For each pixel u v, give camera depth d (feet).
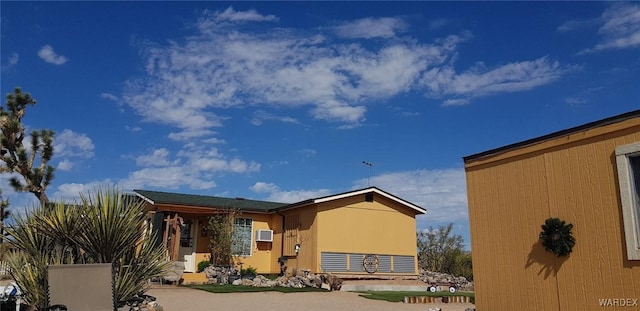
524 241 22.27
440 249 84.02
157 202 60.70
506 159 23.63
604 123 19.62
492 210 24.00
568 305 20.10
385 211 65.21
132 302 27.40
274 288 50.78
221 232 63.00
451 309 37.65
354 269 61.11
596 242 19.39
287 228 66.80
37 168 51.83
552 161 21.48
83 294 22.17
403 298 45.29
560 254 20.49
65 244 27.40
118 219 27.66
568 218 20.53
